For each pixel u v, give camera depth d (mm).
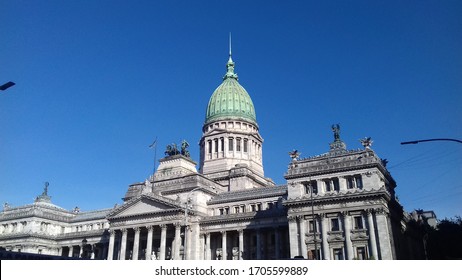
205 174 150125
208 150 162500
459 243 113438
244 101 173000
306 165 100562
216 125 166375
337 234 90438
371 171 91188
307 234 93188
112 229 123125
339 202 92062
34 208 151375
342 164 94812
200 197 121875
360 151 95562
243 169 141625
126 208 123438
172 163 143000
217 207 121938
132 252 121188
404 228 110625
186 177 128125
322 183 96125
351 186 93312
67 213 162125
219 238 117562
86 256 146125
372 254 85062
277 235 106062
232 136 160375
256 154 165500
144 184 135750
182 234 116000
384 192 87625
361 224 89250
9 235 147750
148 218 118375
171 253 113312
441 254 117000
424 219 140250
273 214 107750
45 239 148000
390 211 95750
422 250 125750
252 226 110188
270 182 161625
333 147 103250
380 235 86000
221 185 139875
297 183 98562
